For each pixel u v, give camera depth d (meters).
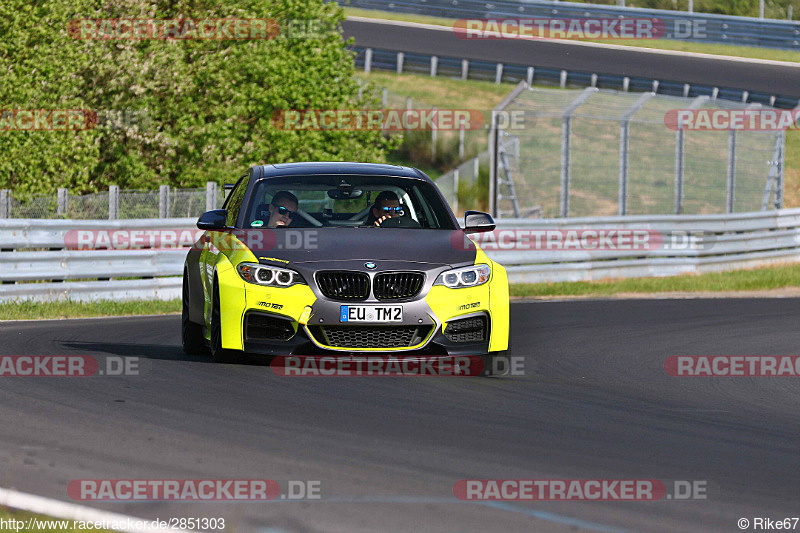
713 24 155.88
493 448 18.64
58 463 16.83
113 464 16.84
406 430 19.95
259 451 17.89
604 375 29.41
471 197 126.00
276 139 86.50
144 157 79.44
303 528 13.70
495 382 26.34
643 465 17.72
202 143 80.56
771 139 111.56
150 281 52.38
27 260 47.69
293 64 88.94
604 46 155.12
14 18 70.94
